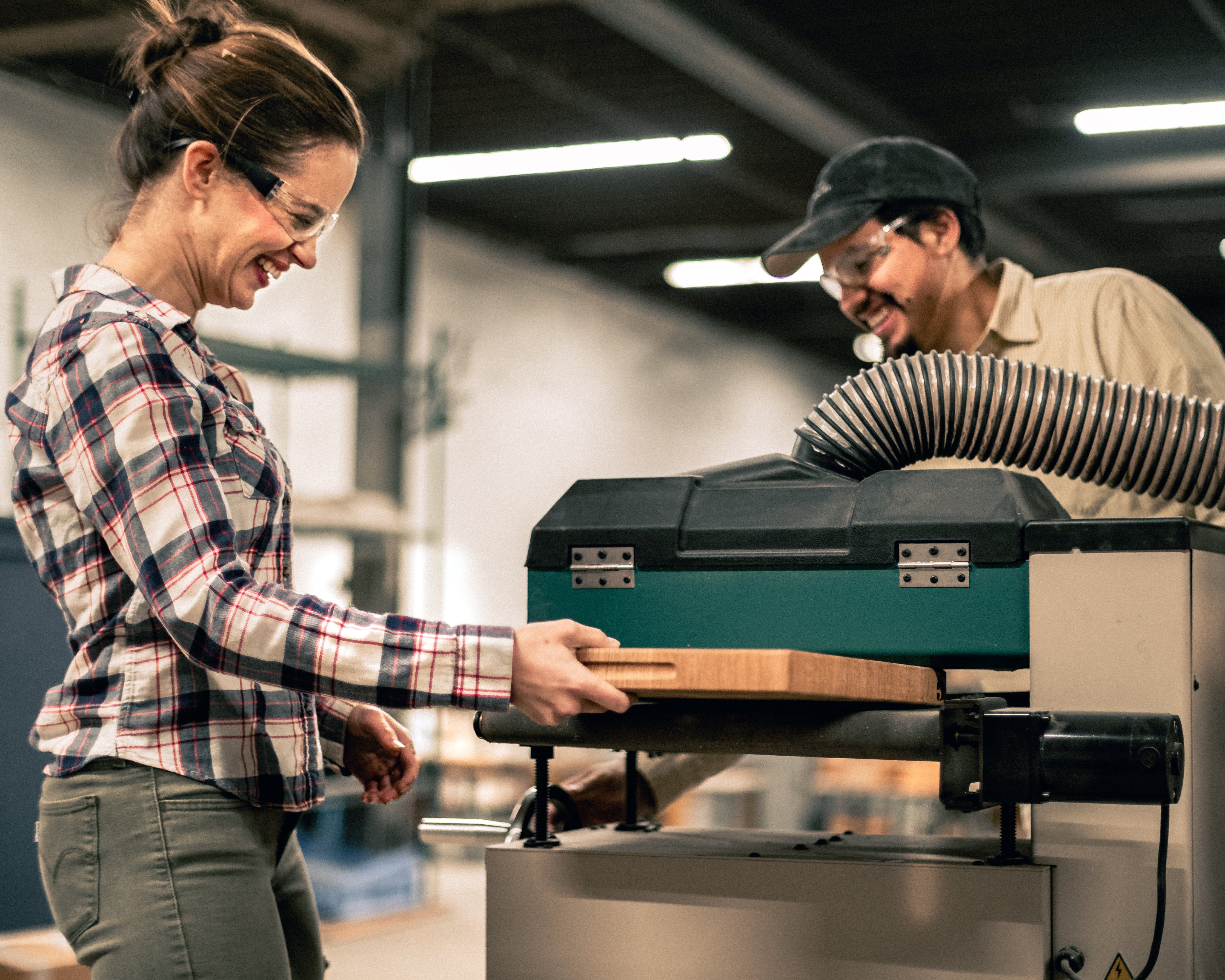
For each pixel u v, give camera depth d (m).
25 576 3.13
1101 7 5.82
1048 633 1.04
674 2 5.37
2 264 5.54
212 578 0.93
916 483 1.12
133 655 1.00
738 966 1.07
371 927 4.46
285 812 1.07
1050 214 8.94
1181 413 1.21
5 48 5.17
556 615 1.18
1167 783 0.92
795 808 5.62
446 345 5.25
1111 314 1.71
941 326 1.82
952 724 0.98
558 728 1.11
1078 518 1.12
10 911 3.04
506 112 7.36
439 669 0.92
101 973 0.99
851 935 1.04
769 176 8.23
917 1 5.81
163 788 0.99
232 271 1.08
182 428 0.97
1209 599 1.07
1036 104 7.04
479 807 6.44
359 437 4.91
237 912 1.00
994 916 1.00
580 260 10.34
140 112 1.08
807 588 1.11
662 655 0.90
